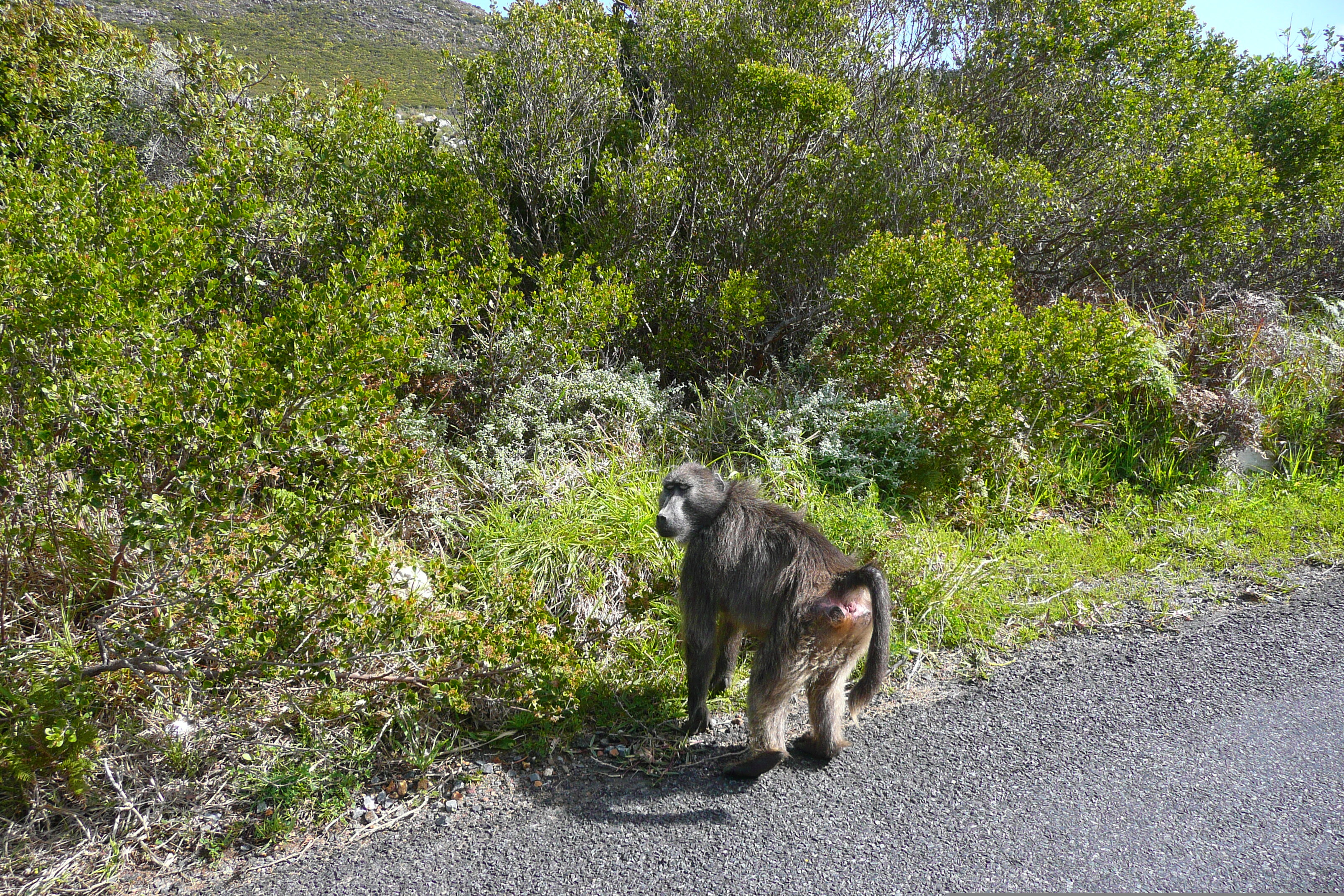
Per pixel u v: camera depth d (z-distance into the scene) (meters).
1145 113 9.38
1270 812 3.25
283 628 3.54
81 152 6.42
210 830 3.31
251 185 5.50
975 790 3.45
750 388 6.93
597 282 7.23
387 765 3.73
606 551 5.08
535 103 7.79
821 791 3.48
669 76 8.62
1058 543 5.78
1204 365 7.73
